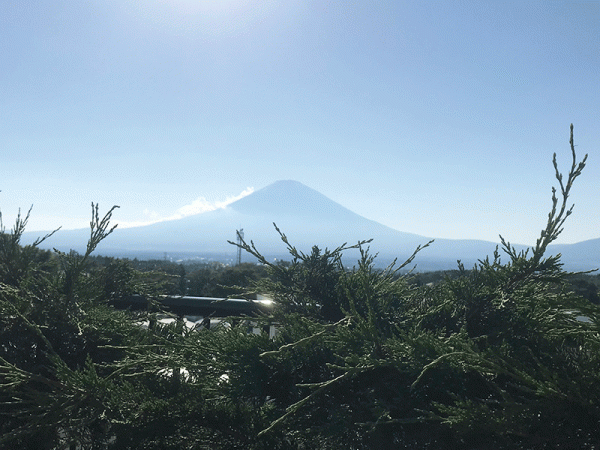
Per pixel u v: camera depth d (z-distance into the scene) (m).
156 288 2.95
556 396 1.29
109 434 1.87
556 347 1.62
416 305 2.06
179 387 1.95
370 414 1.57
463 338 1.60
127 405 1.79
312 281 2.15
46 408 1.76
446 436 1.47
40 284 2.43
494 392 1.53
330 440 1.61
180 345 1.90
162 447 1.73
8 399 2.11
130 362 1.89
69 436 1.91
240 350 1.78
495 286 1.80
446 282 1.95
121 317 2.52
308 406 1.70
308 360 1.81
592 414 1.30
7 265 2.62
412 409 1.52
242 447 1.69
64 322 2.30
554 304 1.53
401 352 1.54
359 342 1.67
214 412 1.77
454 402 1.51
